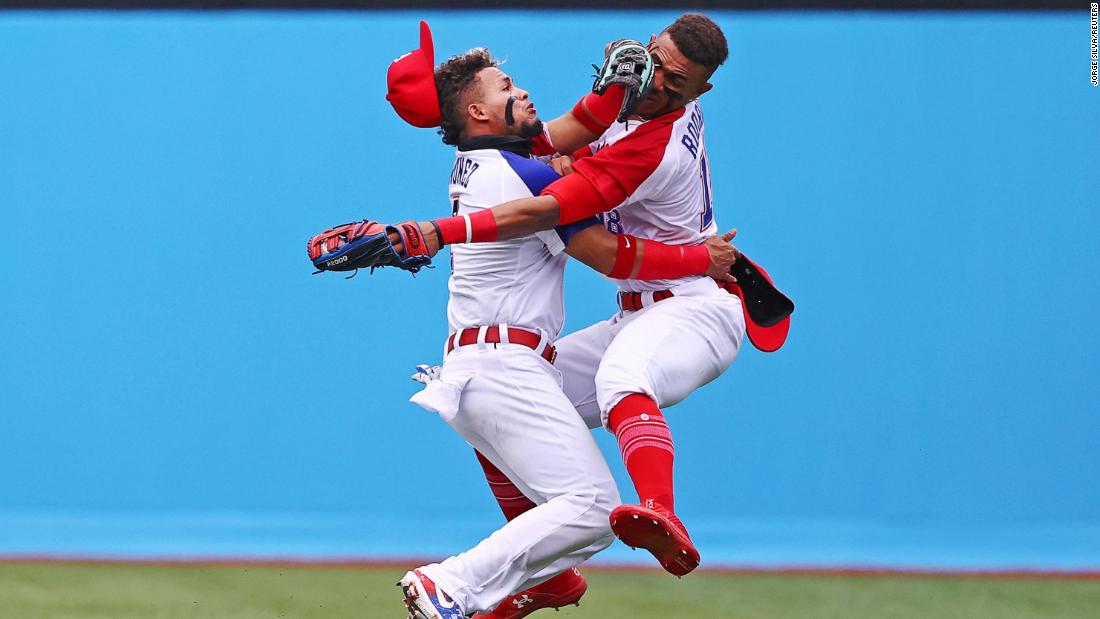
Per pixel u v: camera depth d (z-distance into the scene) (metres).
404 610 17.27
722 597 18.69
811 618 17.30
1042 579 20.39
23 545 22.22
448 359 11.34
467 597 10.52
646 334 11.36
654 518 10.00
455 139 11.55
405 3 23.84
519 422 10.96
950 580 20.27
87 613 16.88
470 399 11.12
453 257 11.55
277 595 18.36
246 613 16.97
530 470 10.96
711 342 11.66
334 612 17.08
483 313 11.14
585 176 10.78
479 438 11.48
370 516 23.64
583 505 10.77
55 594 18.28
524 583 11.07
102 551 21.92
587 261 11.12
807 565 21.31
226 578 19.77
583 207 10.74
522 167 11.01
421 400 10.88
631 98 10.85
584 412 12.41
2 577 19.62
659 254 11.23
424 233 10.31
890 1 23.45
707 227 12.37
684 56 11.24
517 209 10.53
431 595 10.41
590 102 11.90
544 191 10.80
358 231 10.41
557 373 11.66
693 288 11.98
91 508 23.72
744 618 17.17
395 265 10.41
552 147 11.97
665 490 10.57
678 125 11.39
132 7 23.86
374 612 17.11
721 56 11.41
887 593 19.19
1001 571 21.03
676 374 11.34
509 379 10.99
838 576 20.50
